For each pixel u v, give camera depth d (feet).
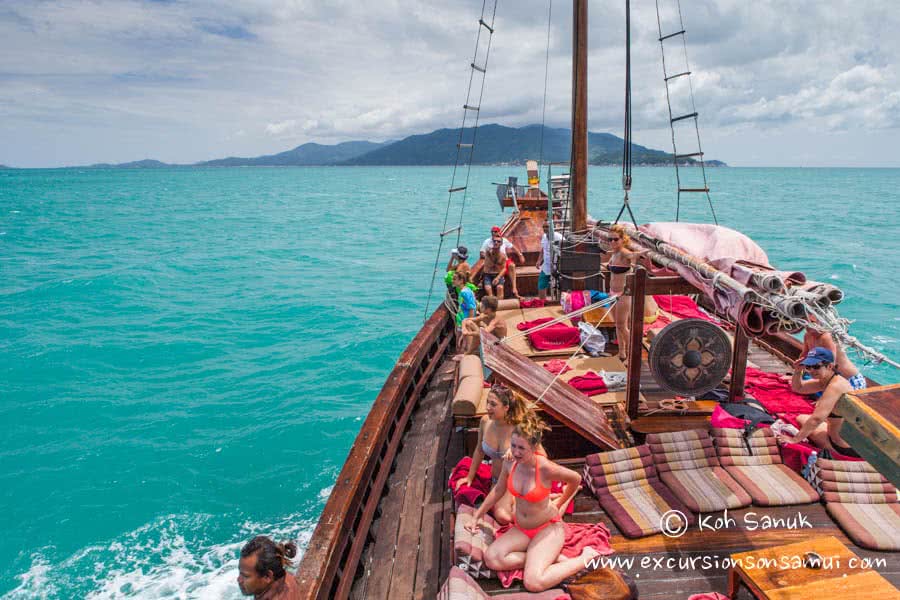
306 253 136.15
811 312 13.74
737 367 21.50
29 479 37.99
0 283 101.40
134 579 28.78
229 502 35.32
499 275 37.04
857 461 17.43
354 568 15.44
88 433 44.37
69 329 72.79
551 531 14.38
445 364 32.30
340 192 472.03
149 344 66.44
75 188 554.05
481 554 14.48
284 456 40.55
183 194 445.78
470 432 19.97
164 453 41.09
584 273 31.94
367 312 80.69
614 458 17.88
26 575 29.27
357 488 16.35
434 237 163.94
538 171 80.23
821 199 342.85
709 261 18.08
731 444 18.75
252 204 326.03
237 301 87.97
